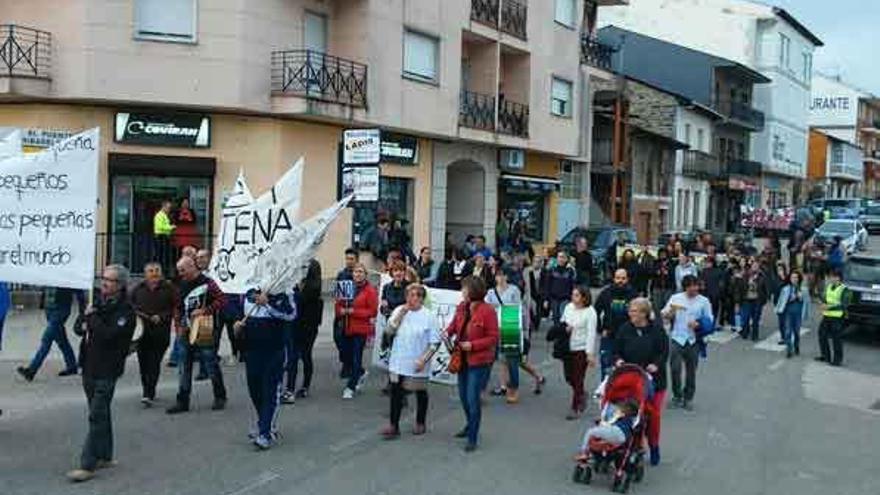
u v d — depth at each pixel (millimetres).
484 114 29656
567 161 37750
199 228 22562
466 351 10234
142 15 21281
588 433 9094
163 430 10523
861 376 16969
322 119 23438
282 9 22688
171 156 22062
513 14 31078
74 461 9195
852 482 9750
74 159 9562
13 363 13672
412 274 13422
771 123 65562
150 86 21234
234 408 11680
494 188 32219
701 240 28562
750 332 22156
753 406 13594
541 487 8984
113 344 8797
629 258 20828
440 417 11852
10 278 9602
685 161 51281
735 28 63219
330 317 20281
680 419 12492
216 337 11539
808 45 73000
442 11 27375
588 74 37312
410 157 27406
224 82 21578
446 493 8648
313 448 10047
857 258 21797
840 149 83750
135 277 21734
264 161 22672
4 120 21641
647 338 9969
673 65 57656
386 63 25078
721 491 9172
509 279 16078
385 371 14594
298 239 9984
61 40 20891
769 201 68812
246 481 8750
